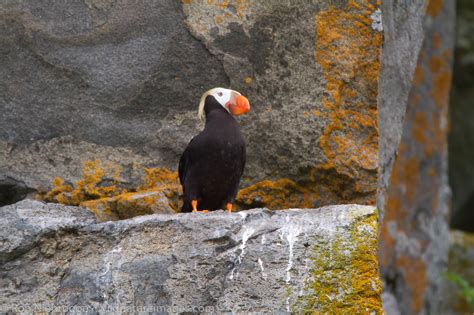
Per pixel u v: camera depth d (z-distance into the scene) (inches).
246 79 464.4
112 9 462.9
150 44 462.6
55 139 451.5
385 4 490.9
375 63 467.2
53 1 461.4
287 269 349.1
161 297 351.6
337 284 344.8
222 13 467.5
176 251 357.7
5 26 457.1
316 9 467.8
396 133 515.8
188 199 431.5
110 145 454.6
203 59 465.4
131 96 458.9
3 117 450.6
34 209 381.7
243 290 348.2
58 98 455.2
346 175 452.4
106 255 362.0
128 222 366.9
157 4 464.8
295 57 464.8
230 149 423.8
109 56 460.1
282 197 458.6
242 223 360.2
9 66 455.2
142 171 454.3
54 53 457.4
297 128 458.9
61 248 364.8
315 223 356.5
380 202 489.7
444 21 655.8
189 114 462.6
